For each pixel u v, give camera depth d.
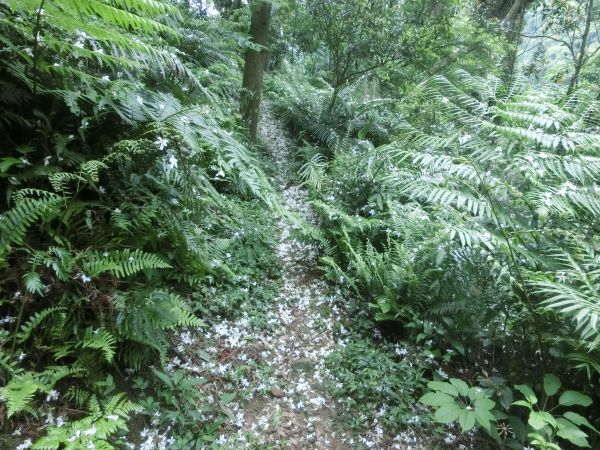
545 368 2.61
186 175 2.80
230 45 6.81
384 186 4.82
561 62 9.56
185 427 2.25
